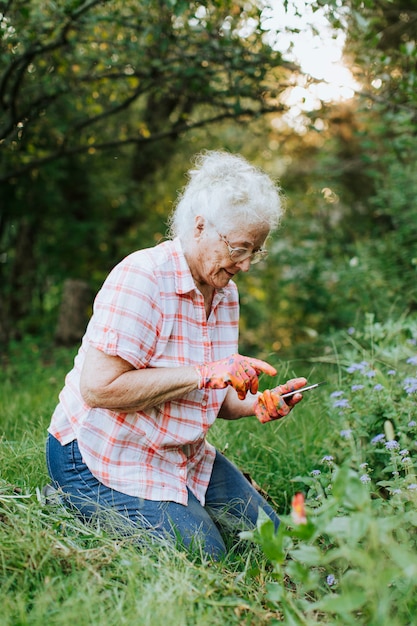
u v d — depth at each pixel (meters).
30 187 9.56
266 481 3.22
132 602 1.91
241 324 9.49
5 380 6.02
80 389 2.35
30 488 2.67
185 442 2.47
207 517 2.46
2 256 11.01
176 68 5.41
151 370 2.33
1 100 5.72
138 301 2.32
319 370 4.10
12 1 4.83
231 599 2.00
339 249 8.12
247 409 2.72
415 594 1.97
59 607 1.89
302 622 1.86
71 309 7.99
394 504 2.24
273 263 8.70
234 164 2.38
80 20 4.97
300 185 10.09
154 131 9.62
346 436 2.84
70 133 6.83
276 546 1.90
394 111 5.47
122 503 2.40
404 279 5.69
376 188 6.63
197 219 2.37
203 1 4.46
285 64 4.90
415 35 5.67
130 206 10.87
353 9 4.27
